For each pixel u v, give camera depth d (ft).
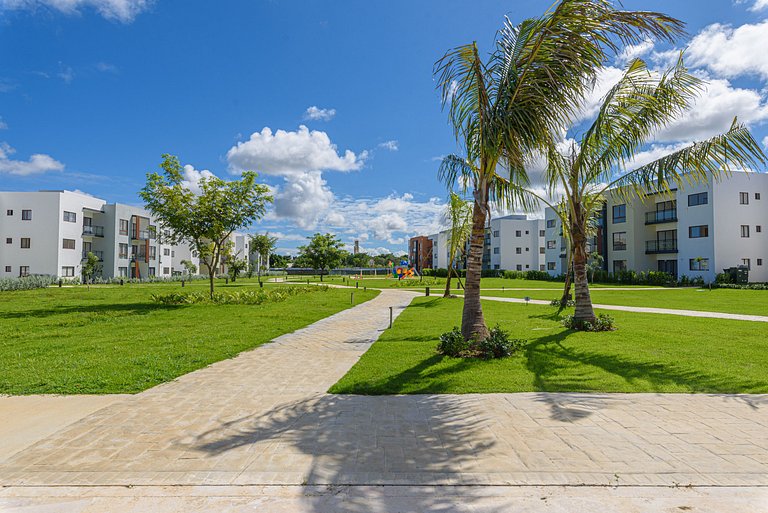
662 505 9.34
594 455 11.70
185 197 61.77
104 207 161.99
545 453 11.82
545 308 56.39
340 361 24.48
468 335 26.25
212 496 9.74
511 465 11.12
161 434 13.35
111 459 11.61
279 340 32.04
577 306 36.52
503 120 22.76
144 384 19.13
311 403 16.44
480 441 12.65
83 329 36.99
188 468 11.05
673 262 127.75
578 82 22.57
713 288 101.71
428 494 9.80
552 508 9.23
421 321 42.88
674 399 16.70
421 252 306.55
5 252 139.64
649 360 23.36
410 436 13.07
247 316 46.88
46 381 19.53
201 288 113.70
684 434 13.17
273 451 12.03
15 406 16.29
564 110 23.70
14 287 107.04
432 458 11.55
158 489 10.05
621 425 13.93
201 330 36.22
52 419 14.79
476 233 26.71
